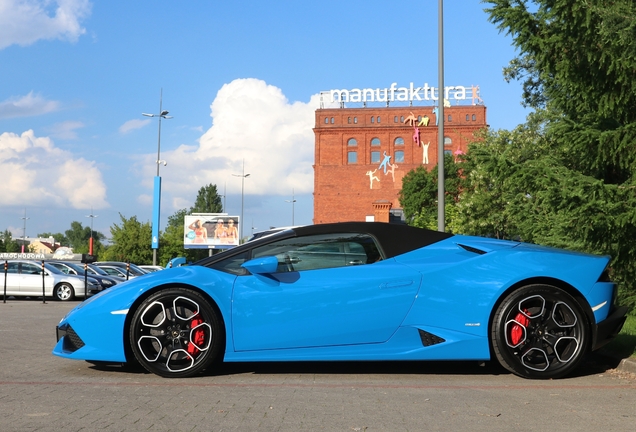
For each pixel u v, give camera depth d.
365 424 3.82
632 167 7.21
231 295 5.34
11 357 6.66
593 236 7.12
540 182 7.17
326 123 87.38
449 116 84.25
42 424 3.81
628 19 6.56
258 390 4.82
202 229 49.59
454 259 5.51
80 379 5.30
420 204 68.06
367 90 87.88
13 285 22.62
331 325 5.31
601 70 7.38
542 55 7.68
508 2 7.61
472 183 32.06
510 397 4.60
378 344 5.34
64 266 25.30
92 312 5.43
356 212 85.88
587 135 7.18
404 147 85.56
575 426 3.80
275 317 5.30
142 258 60.00
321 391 4.79
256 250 5.59
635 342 6.32
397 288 5.36
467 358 5.33
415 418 3.97
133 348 5.33
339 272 5.44
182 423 3.84
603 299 5.43
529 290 5.32
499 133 28.47
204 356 5.30
